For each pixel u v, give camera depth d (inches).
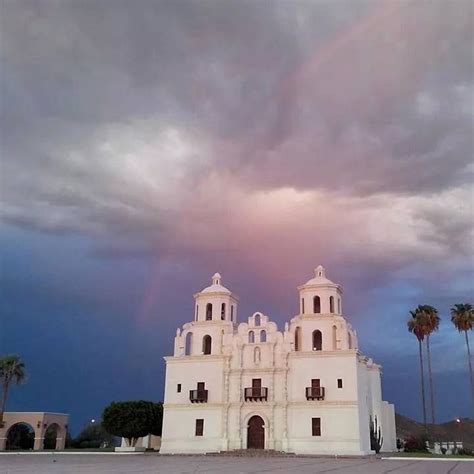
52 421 2763.3
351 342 2501.2
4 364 2802.7
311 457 2018.9
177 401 2429.9
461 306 2854.3
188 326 2588.6
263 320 2443.4
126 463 1440.7
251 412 2320.4
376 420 2623.0
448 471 1196.5
